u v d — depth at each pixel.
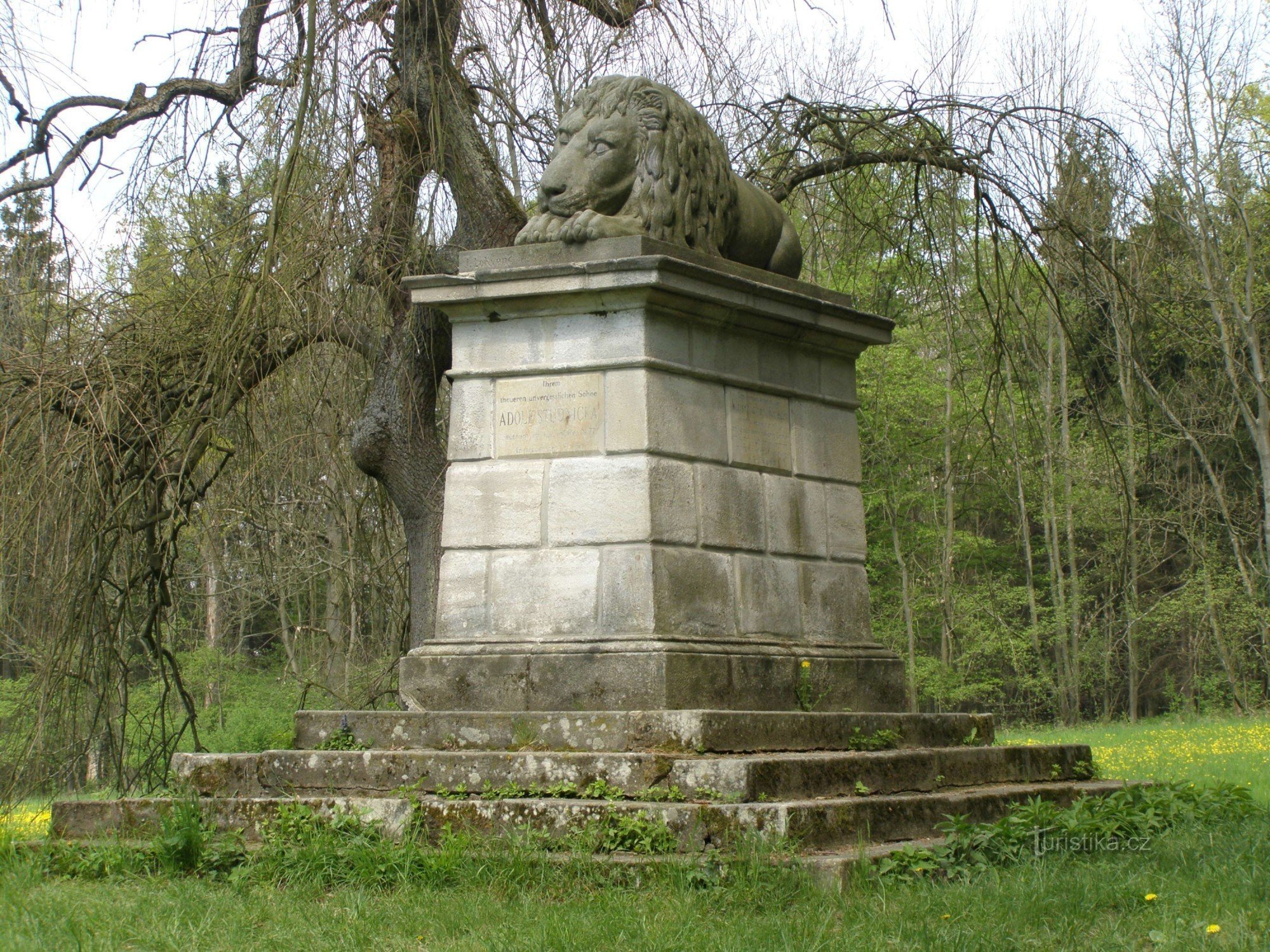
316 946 5.14
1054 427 28.53
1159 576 33.41
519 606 7.97
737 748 7.16
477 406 8.25
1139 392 19.97
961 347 21.83
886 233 14.14
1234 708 29.95
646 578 7.72
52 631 11.05
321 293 10.40
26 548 10.80
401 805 6.74
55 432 10.84
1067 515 30.08
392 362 12.11
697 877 5.90
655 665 7.51
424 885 6.07
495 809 6.58
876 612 31.14
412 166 11.33
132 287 11.91
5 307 11.24
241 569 17.47
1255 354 26.27
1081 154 12.72
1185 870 6.24
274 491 12.25
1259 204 27.27
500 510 8.10
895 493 28.50
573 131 8.48
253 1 11.31
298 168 9.95
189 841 6.66
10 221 11.56
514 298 8.13
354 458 12.46
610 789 6.67
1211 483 30.84
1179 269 20.72
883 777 7.40
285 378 10.90
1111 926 5.18
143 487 11.30
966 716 8.94
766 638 8.35
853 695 8.73
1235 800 8.70
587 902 5.67
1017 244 13.01
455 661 7.95
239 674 23.27
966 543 30.09
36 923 5.48
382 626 15.11
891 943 4.96
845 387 9.34
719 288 8.23
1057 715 32.41
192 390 11.20
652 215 8.33
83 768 12.71
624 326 8.00
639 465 7.85
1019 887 5.80
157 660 12.84
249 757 7.46
